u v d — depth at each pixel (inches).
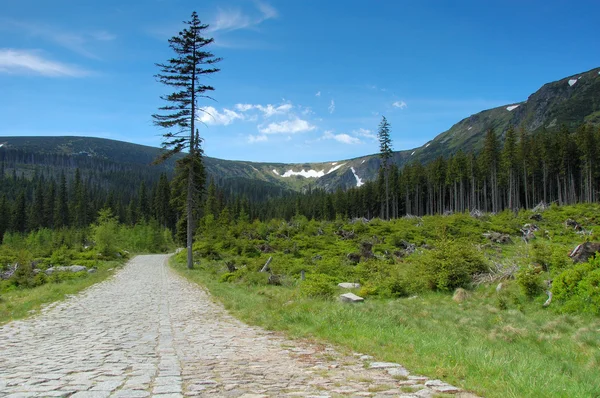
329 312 439.5
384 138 2893.7
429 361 261.1
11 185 5551.2
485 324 447.2
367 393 191.3
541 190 3597.4
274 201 6471.5
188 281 948.6
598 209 2181.3
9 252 1722.4
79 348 307.3
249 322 439.8
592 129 2970.0
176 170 1358.3
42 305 580.4
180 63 1272.1
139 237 2773.1
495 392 195.2
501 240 1616.6
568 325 447.5
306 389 199.2
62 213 3944.4
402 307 551.5
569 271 560.7
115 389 193.9
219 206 3440.0
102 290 772.0
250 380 216.1
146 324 426.9
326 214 4338.1
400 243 1649.9
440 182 3636.8
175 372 231.5
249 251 1558.8
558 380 222.7
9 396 179.0
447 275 745.6
